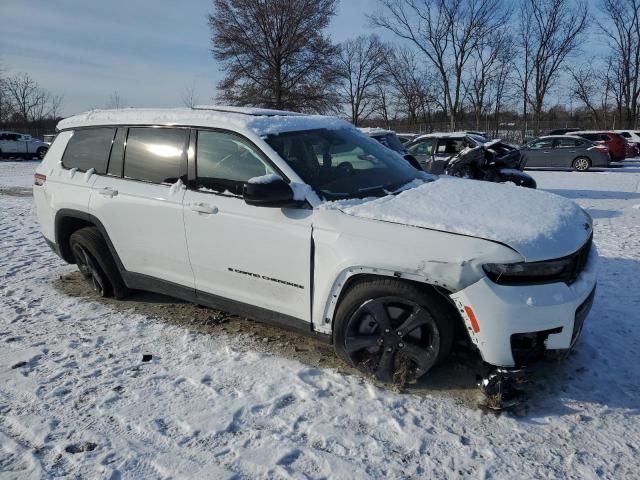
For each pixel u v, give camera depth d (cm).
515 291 292
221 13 3919
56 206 497
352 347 339
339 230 330
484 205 341
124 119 463
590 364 358
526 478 259
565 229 320
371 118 6134
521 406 314
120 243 455
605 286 511
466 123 5094
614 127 4334
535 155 2148
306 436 293
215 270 395
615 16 4419
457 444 285
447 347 320
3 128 5316
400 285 316
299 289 354
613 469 264
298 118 423
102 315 463
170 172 418
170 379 353
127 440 291
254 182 335
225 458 276
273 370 361
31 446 288
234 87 4094
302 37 3925
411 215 324
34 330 433
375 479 261
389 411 313
